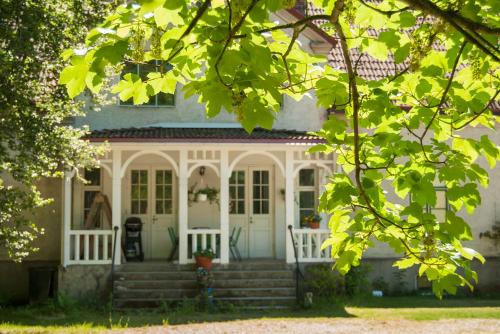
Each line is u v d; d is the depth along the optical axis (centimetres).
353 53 1975
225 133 1752
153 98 1900
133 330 1202
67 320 1352
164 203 1875
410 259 495
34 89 1096
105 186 1823
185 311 1465
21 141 1098
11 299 1734
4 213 1065
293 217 1719
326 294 1645
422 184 454
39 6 1086
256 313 1461
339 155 537
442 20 402
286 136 1698
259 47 350
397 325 1248
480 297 1792
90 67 352
